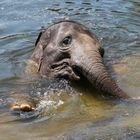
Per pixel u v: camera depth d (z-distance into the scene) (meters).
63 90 11.47
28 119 9.99
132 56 13.70
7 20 17.66
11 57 14.08
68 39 11.94
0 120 9.98
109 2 19.64
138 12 18.30
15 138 9.09
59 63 12.01
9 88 11.78
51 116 10.07
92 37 12.28
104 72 10.81
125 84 11.60
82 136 8.94
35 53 13.11
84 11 18.55
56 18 17.84
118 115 9.84
